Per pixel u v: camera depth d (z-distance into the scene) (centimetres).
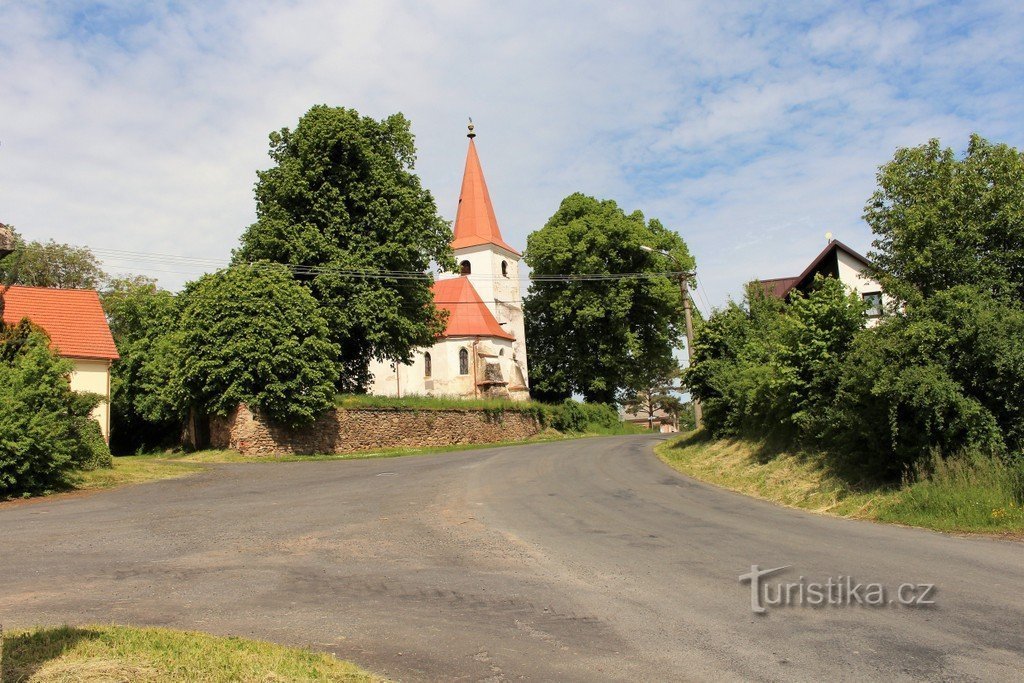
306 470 2453
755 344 2533
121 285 5509
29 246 5234
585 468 2259
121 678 525
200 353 3088
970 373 1321
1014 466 1195
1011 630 620
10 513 1498
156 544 1112
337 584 848
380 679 545
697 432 2956
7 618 716
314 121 3719
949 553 930
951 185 1636
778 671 547
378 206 3688
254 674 539
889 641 604
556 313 6047
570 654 601
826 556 932
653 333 6156
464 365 5791
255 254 3578
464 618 708
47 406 1952
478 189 6819
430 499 1606
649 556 965
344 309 3562
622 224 5644
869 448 1441
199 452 3306
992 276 1546
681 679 539
